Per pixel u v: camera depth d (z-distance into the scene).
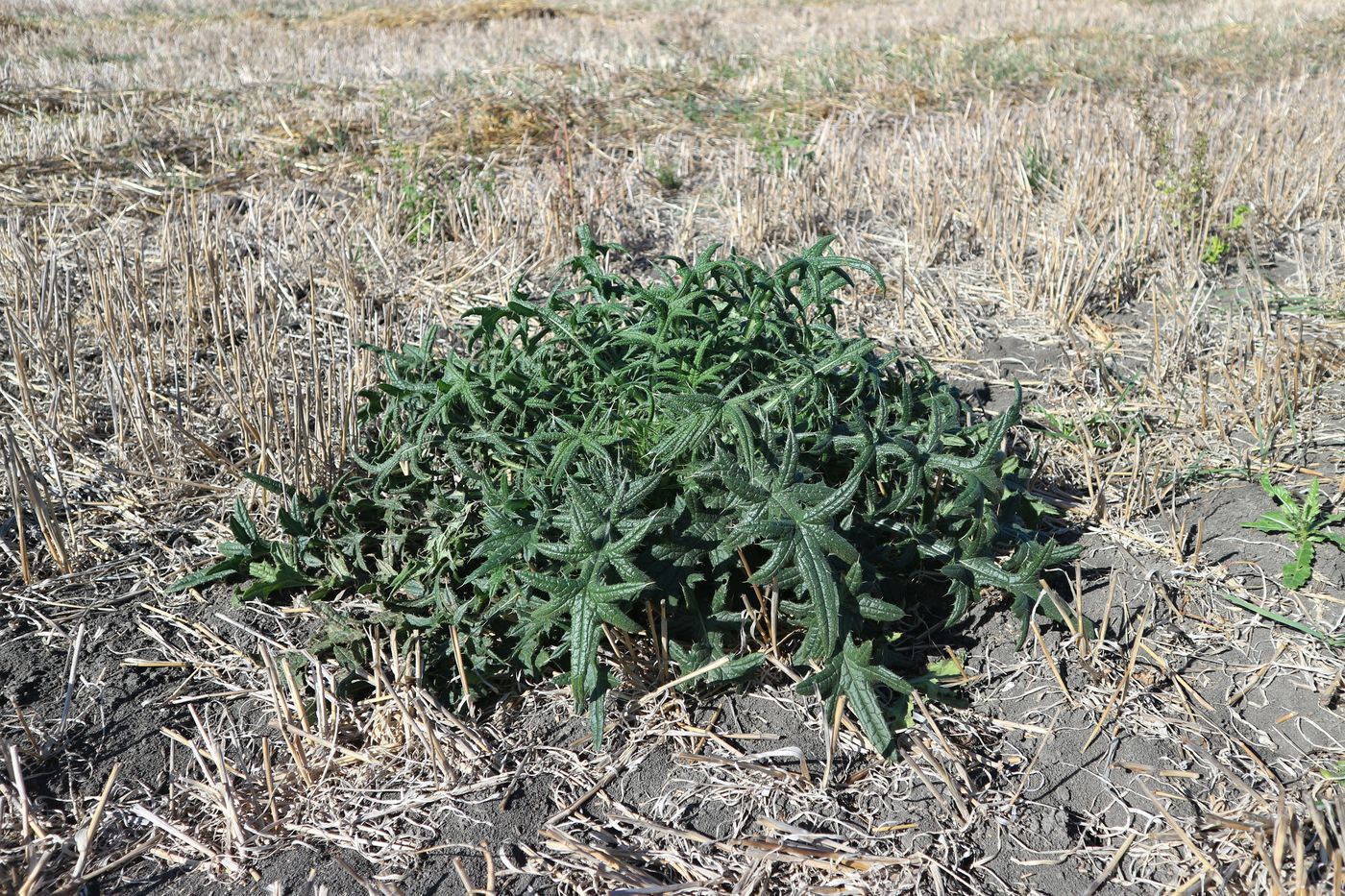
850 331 4.76
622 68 10.43
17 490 3.06
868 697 2.45
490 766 2.47
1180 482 3.55
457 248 5.62
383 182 6.37
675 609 2.69
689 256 5.57
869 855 2.24
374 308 4.95
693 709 2.63
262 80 10.23
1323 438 3.71
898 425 2.94
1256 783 2.40
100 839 2.32
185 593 3.08
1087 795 2.40
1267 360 4.27
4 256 5.14
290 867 2.25
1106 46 12.86
